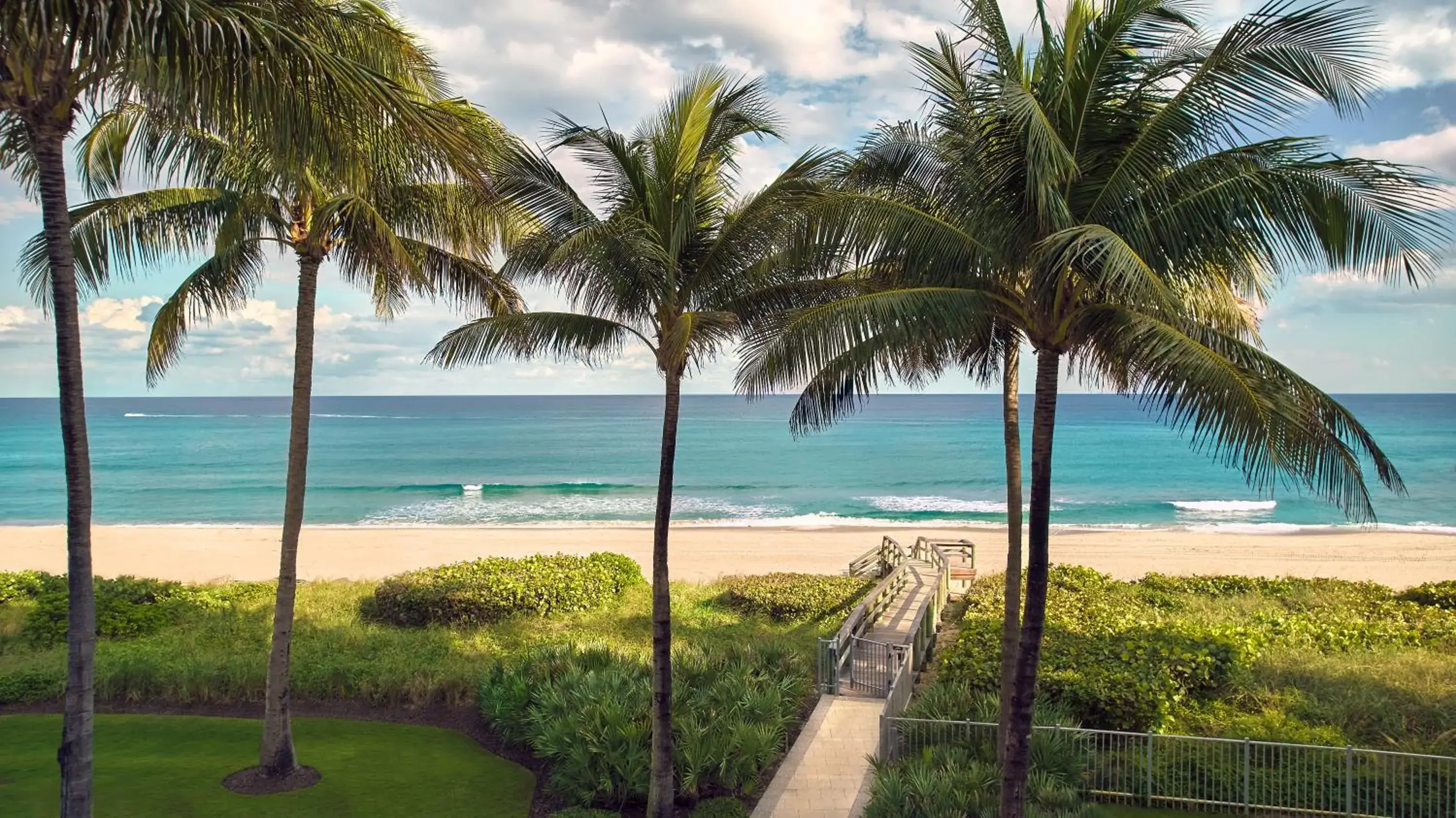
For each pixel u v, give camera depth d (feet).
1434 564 105.29
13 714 44.93
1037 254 25.29
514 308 44.27
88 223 33.83
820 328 27.22
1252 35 22.71
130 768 37.60
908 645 48.73
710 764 35.45
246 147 32.55
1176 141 24.36
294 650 55.83
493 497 197.98
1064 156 22.52
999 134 25.05
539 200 32.53
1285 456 22.34
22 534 138.62
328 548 121.39
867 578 81.30
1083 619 57.98
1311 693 45.19
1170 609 67.26
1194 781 35.04
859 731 42.86
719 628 65.31
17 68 22.07
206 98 22.27
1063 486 211.20
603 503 187.62
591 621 67.15
